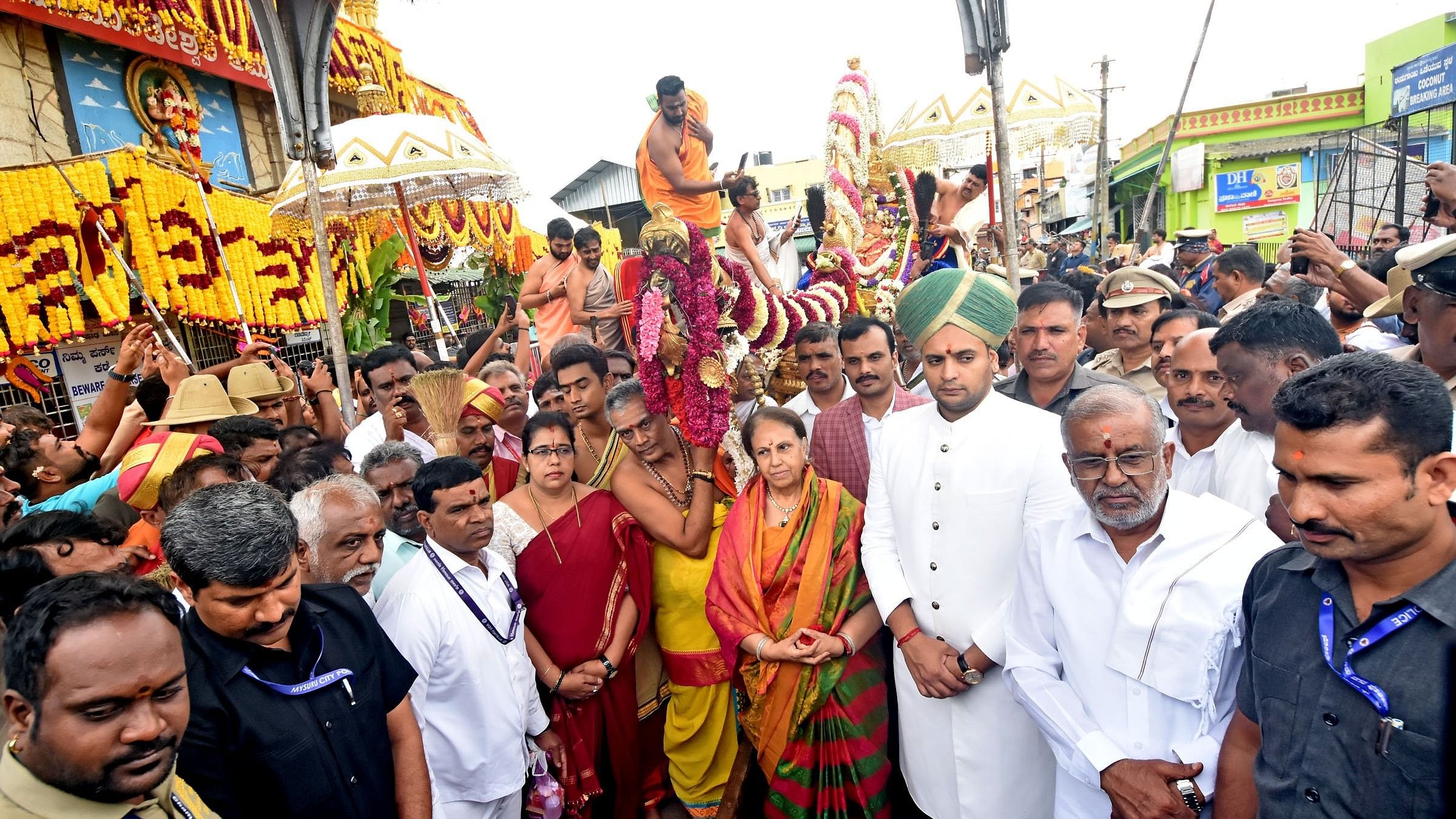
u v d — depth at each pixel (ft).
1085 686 7.47
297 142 15.80
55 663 4.78
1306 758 5.14
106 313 17.51
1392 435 4.52
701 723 11.35
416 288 42.09
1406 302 8.33
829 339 12.61
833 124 16.33
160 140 26.55
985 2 13.47
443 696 9.19
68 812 4.93
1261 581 5.78
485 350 20.53
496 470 13.98
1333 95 65.67
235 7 27.45
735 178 17.10
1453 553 4.77
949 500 9.35
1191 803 6.53
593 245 19.12
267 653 6.76
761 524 10.43
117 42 24.23
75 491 11.79
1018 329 11.65
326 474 10.80
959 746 9.37
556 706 10.95
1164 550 6.97
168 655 5.14
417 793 7.73
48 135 22.81
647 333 10.24
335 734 6.92
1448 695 4.58
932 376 9.23
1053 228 115.55
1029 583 8.07
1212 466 9.56
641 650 12.35
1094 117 19.57
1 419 13.98
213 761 6.26
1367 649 4.92
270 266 23.18
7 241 16.47
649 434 11.03
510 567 10.80
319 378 17.26
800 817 9.84
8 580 7.52
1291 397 4.91
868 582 10.23
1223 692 6.82
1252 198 68.44
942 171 25.07
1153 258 46.55
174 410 12.63
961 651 9.31
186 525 6.39
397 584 9.25
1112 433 6.83
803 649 9.61
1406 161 33.27
